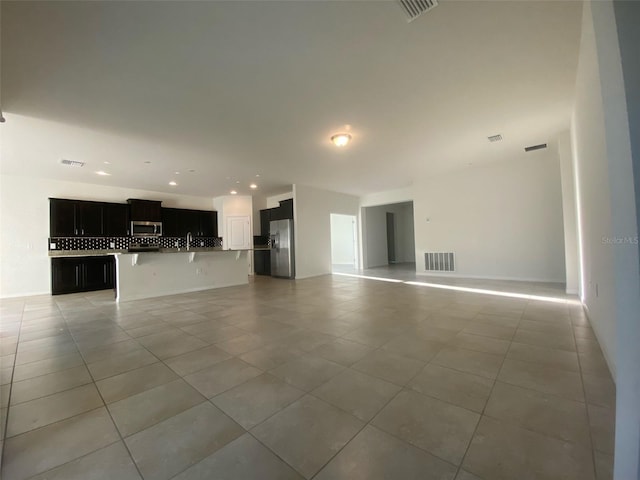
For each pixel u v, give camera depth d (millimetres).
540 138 4645
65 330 3396
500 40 2291
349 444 1385
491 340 2719
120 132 3799
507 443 1356
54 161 4980
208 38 2168
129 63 2426
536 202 5961
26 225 6082
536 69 2695
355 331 3096
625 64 1145
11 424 1599
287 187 7949
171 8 1870
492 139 4562
